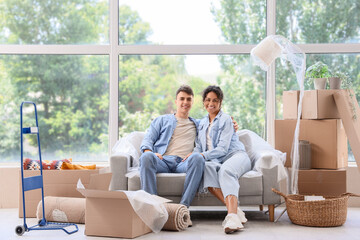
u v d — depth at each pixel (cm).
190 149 369
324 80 382
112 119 441
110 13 444
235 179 326
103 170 346
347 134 357
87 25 450
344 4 445
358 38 444
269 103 439
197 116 444
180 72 446
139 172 344
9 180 420
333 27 445
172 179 334
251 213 385
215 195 329
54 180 354
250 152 378
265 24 448
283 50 362
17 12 448
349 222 335
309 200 330
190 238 275
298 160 350
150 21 450
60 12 450
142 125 447
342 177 352
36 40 448
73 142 448
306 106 376
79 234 288
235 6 449
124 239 273
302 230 302
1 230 303
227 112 445
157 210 280
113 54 442
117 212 278
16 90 446
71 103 449
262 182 338
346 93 365
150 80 446
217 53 442
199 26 450
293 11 447
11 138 446
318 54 444
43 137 446
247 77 445
